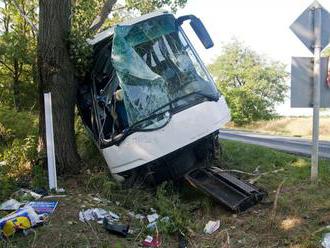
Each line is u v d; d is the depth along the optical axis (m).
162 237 6.09
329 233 5.68
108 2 10.58
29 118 12.75
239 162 9.64
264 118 65.19
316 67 7.78
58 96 8.08
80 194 7.09
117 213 6.59
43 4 8.01
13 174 7.92
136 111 7.54
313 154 7.91
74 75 8.37
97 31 10.50
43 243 5.47
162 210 6.79
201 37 8.49
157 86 7.68
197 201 7.38
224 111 8.00
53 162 7.27
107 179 7.69
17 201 6.64
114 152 7.71
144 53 7.99
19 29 17.08
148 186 7.77
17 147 8.66
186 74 7.91
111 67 8.29
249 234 6.11
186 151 7.79
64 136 8.10
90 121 8.85
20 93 17.52
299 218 6.29
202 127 7.51
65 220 6.02
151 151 7.36
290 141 20.53
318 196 7.03
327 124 36.00
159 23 8.31
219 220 6.66
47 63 8.05
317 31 7.72
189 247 5.92
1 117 12.52
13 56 16.08
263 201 7.06
